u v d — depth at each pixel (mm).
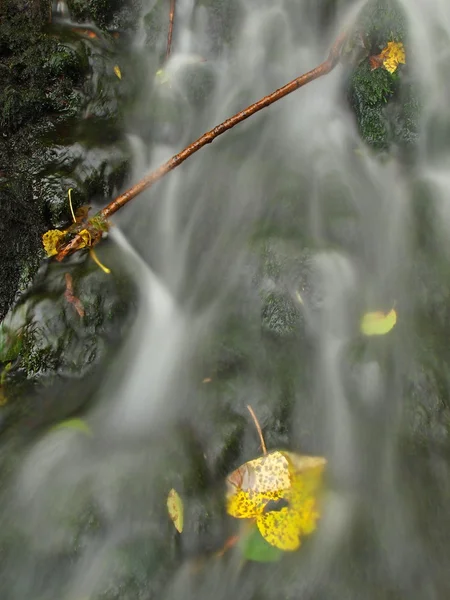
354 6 842
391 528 546
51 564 522
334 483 568
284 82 856
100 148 741
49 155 721
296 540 537
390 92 773
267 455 564
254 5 904
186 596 516
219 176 771
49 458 575
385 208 747
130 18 903
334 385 615
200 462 569
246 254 681
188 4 908
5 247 670
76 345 644
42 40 799
